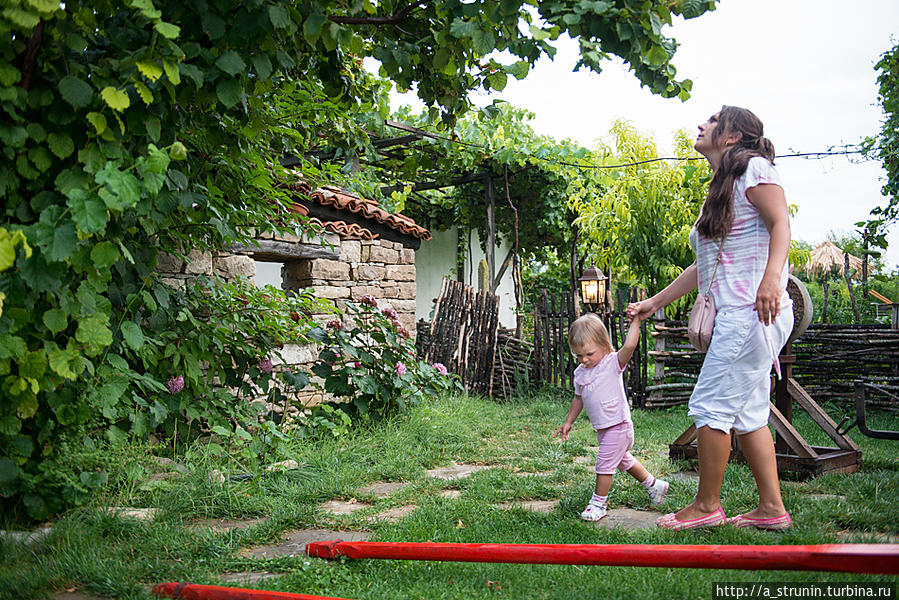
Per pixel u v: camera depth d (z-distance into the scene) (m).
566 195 13.10
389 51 3.49
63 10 2.66
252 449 4.65
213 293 5.19
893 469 4.49
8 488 3.08
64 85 2.64
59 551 2.74
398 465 4.90
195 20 2.98
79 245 2.69
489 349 9.90
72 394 3.24
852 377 8.16
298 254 6.83
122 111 2.89
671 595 2.26
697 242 3.28
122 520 3.15
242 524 3.41
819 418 4.57
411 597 2.31
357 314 6.82
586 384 3.57
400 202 11.94
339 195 7.39
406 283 8.56
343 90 4.32
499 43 3.04
